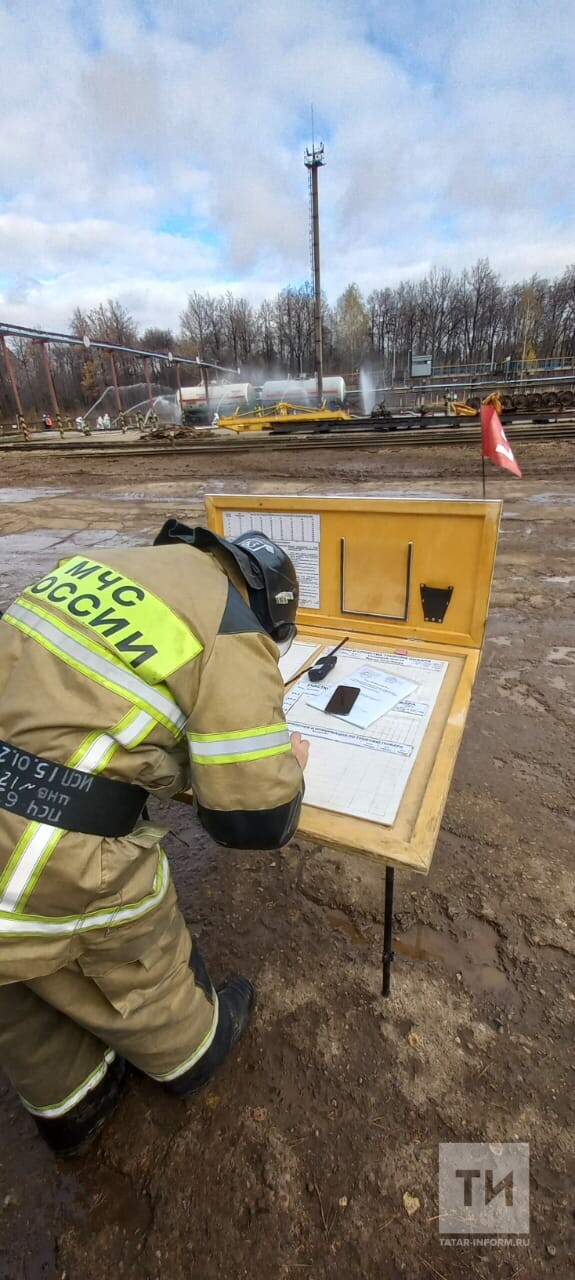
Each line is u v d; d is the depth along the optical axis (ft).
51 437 102.12
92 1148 4.58
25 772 3.01
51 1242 4.09
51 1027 3.94
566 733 9.53
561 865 6.93
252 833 3.45
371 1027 5.29
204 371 161.27
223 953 6.08
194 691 3.22
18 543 24.22
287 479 36.09
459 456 41.24
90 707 3.05
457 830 7.51
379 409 69.15
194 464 46.06
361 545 6.66
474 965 5.81
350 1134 4.54
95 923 3.31
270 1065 5.04
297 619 7.51
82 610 3.23
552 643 12.92
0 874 2.97
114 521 27.58
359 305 173.78
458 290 170.50
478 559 6.17
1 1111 4.91
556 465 35.01
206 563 3.75
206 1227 4.09
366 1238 3.99
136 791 3.41
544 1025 5.23
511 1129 4.51
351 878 6.89
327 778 4.76
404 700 5.73
